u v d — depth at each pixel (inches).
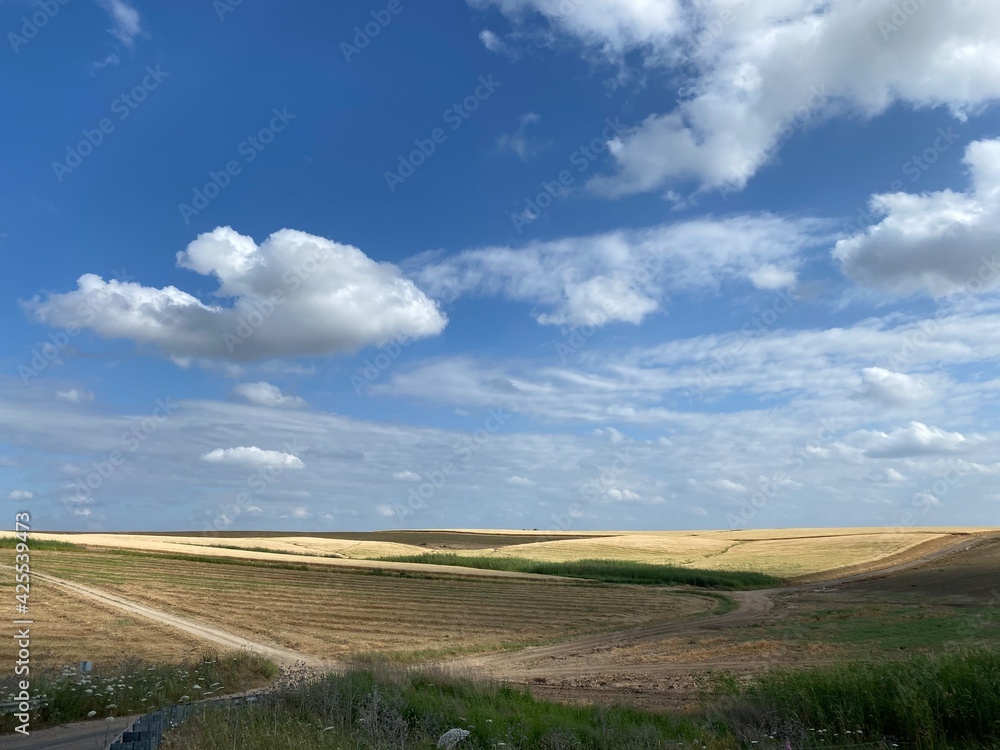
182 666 733.9
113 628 1078.4
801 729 421.7
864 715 430.9
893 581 2329.0
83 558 2004.2
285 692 537.3
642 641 1197.7
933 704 413.7
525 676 848.3
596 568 2591.0
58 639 962.7
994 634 890.1
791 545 3555.6
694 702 622.8
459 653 1077.8
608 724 462.9
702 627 1376.7
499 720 468.8
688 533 4948.3
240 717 438.3
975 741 394.3
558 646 1165.7
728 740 428.1
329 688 522.9
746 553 3272.6
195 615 1268.5
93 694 561.6
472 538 4977.9
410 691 548.4
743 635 1190.3
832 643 987.9
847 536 3892.7
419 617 1419.8
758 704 477.7
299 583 1824.6
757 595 2097.7
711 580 2438.5
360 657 849.5
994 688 412.2
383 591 1772.9
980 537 3634.4
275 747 382.9
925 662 463.8
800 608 1686.8
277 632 1167.0
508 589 1989.4
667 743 420.2
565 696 684.7
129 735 378.0
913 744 403.5
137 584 1590.8
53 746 434.3
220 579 1780.3
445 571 2326.5
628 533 5497.1
